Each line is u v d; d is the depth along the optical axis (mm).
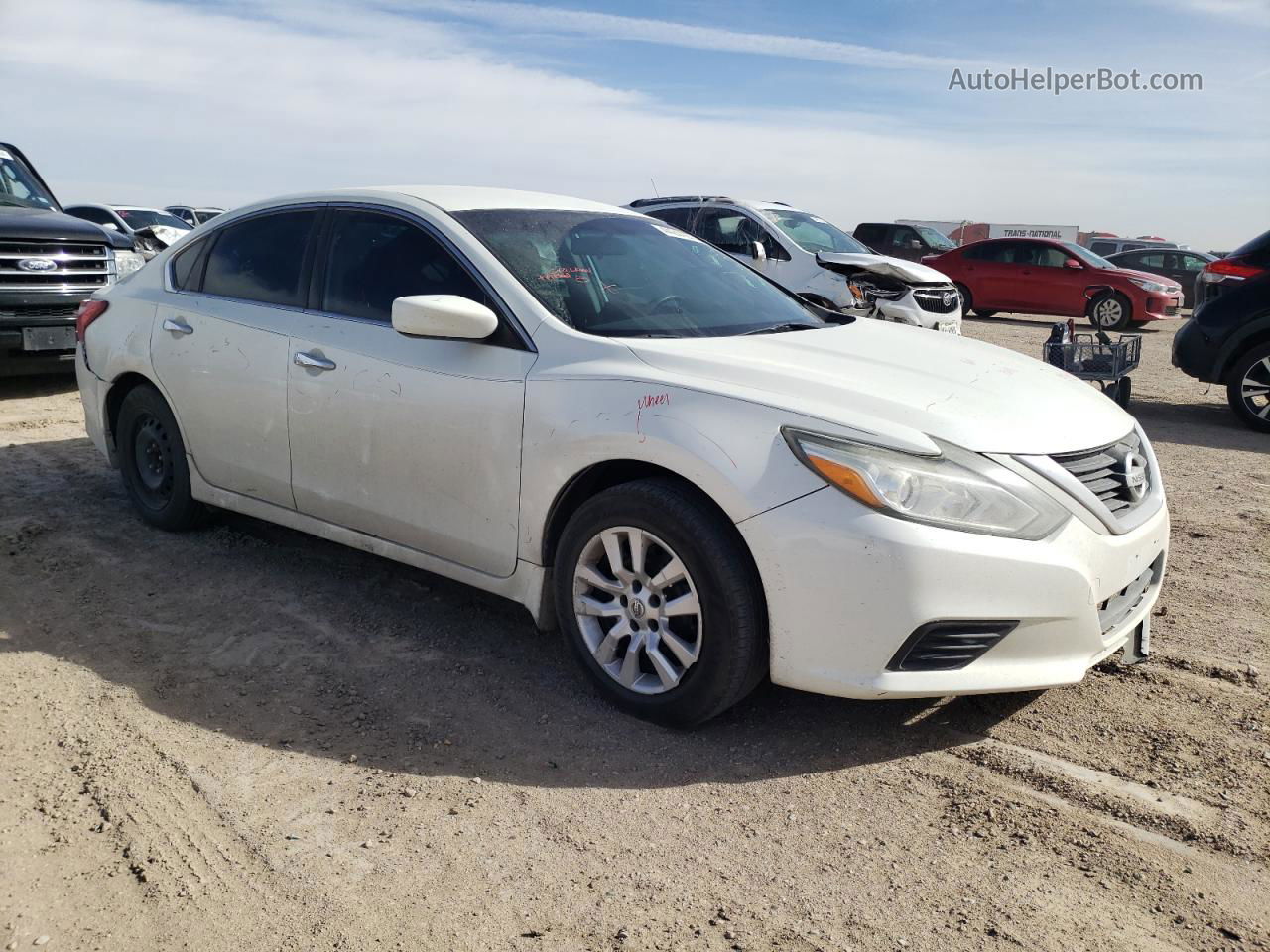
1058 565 2871
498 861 2531
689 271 4102
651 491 3057
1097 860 2564
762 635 2988
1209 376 8406
